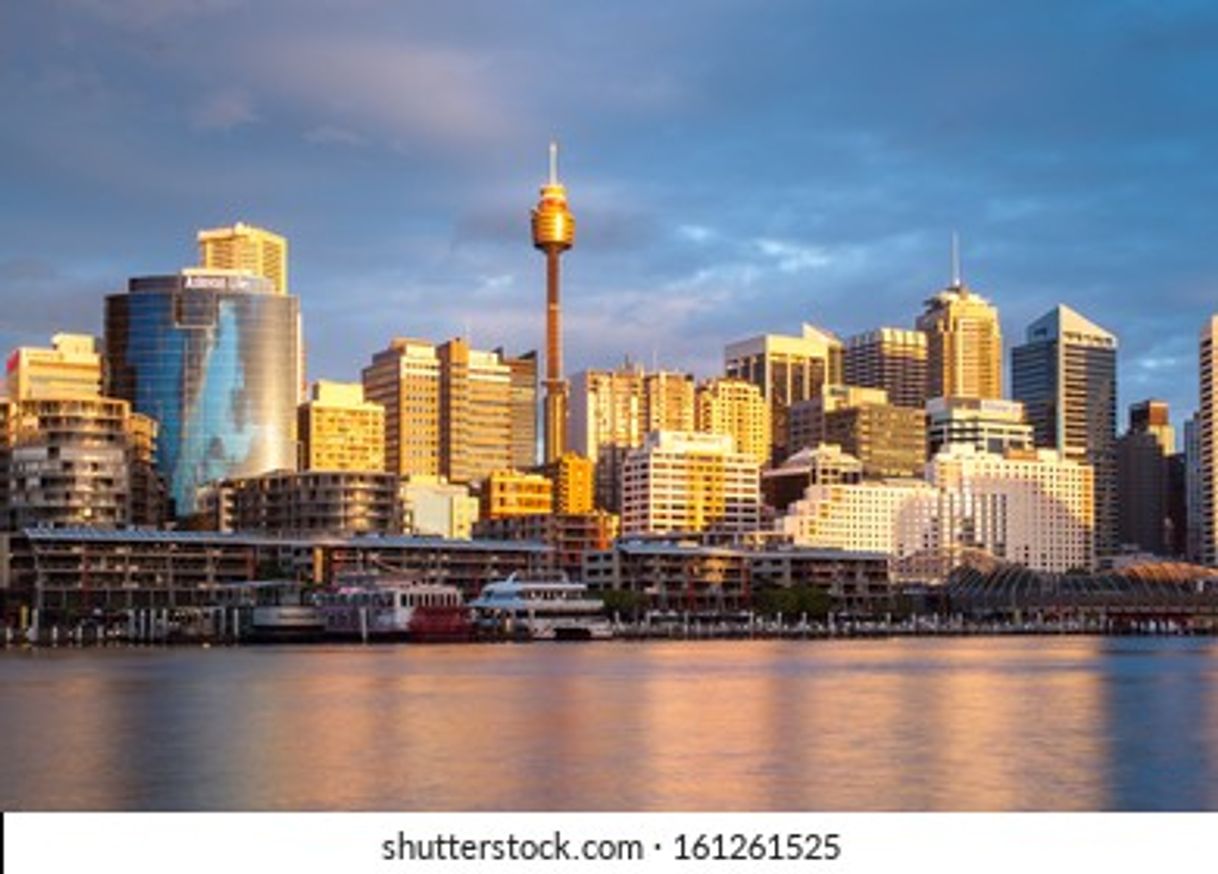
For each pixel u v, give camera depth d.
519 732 173.00
